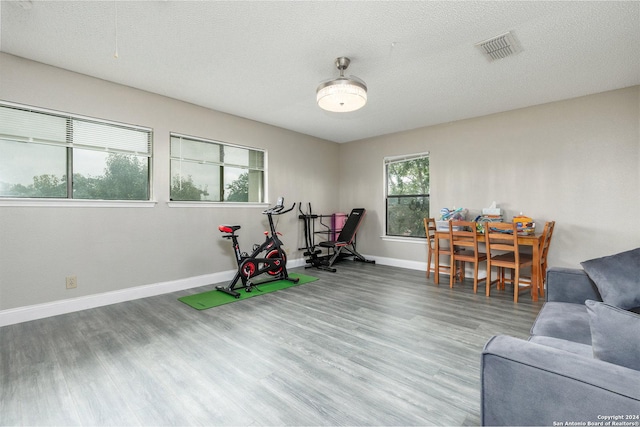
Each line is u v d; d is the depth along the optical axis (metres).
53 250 2.94
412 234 5.27
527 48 2.59
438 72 3.04
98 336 2.47
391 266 5.38
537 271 3.38
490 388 1.00
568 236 3.71
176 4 2.04
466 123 4.57
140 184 3.60
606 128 3.48
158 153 3.67
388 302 3.35
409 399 1.67
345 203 6.20
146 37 2.45
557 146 3.79
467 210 4.54
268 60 2.83
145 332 2.54
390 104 3.95
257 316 2.92
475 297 3.54
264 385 1.80
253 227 4.68
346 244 5.19
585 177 3.61
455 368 1.98
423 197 5.12
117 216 3.35
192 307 3.17
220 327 2.65
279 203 4.43
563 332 1.53
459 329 2.61
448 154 4.76
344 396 1.69
